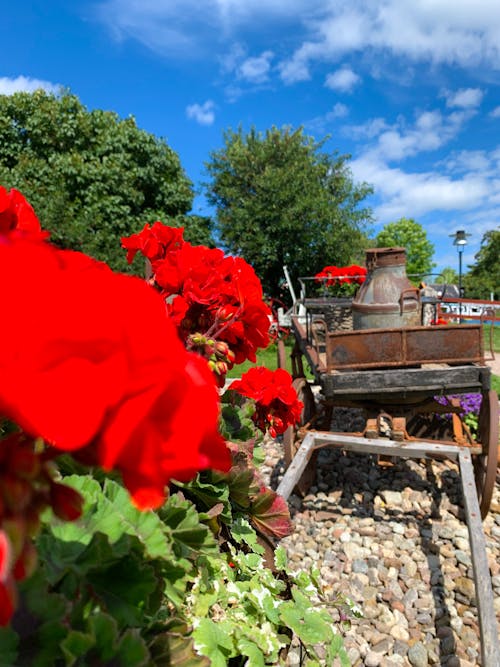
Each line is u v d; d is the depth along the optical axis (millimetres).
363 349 3775
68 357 445
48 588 905
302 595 1885
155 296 542
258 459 2318
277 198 18250
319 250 18562
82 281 478
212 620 1565
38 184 15820
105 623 842
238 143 21094
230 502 1996
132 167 17641
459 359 3771
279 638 1663
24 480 509
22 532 493
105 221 16125
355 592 3191
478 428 4031
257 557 1895
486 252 45969
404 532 3799
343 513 4082
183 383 525
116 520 1018
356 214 20016
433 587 3217
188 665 1032
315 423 4828
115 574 995
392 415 4125
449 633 2836
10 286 436
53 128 17250
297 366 6320
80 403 445
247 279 1641
